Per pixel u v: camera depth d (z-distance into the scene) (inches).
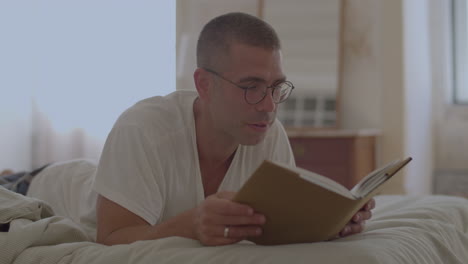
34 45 180.2
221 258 43.9
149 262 45.1
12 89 169.5
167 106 61.2
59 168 80.4
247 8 169.6
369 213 54.1
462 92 189.6
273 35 52.8
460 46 189.2
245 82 51.6
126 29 177.8
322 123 161.6
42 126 181.0
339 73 161.8
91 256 47.7
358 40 162.9
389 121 158.4
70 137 181.0
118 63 178.5
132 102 178.7
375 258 43.6
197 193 61.0
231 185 63.4
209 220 45.9
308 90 163.2
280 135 67.4
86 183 75.1
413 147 164.9
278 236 47.9
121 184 55.2
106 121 179.8
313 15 164.6
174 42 175.5
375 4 160.1
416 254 49.4
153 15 176.2
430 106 190.1
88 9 179.3
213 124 58.4
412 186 160.2
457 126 188.9
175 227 50.4
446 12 189.2
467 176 185.8
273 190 43.2
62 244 50.7
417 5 175.2
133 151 56.3
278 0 166.4
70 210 75.0
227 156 61.7
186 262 44.2
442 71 190.4
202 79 55.4
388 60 158.4
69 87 180.4
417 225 57.9
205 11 172.1
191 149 60.1
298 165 145.9
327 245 46.0
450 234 59.8
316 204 44.4
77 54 180.1
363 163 148.9
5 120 165.8
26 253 50.2
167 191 59.9
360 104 162.6
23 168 175.3
